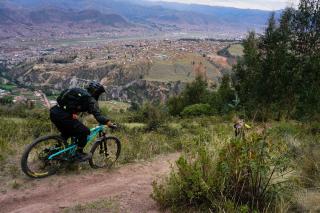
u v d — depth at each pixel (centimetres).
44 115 1689
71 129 644
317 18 2167
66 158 663
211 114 2852
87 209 528
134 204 552
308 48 2191
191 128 1684
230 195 518
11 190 589
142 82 16800
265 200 515
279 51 2186
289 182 560
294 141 874
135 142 1048
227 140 595
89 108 638
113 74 19138
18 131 1152
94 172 713
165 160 889
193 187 512
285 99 2161
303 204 513
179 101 4019
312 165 655
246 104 2222
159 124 1641
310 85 2052
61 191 602
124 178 697
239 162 510
